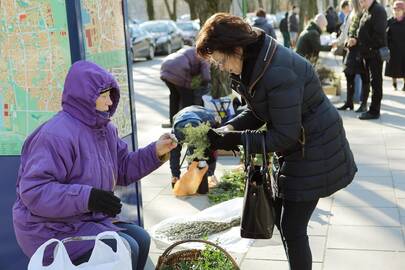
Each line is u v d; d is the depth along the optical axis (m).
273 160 3.30
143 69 20.27
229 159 7.38
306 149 3.06
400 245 4.41
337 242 4.50
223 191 5.92
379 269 4.01
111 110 3.08
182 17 38.41
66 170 2.82
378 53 8.88
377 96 9.05
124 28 4.20
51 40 3.58
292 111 2.89
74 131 2.87
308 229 4.77
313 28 11.43
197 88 7.94
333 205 5.36
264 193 3.15
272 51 2.91
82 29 3.58
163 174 6.76
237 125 3.39
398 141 7.73
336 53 12.07
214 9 9.45
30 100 3.70
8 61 3.68
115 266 2.59
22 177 2.79
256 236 3.20
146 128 9.52
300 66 2.97
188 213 5.41
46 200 2.69
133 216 4.28
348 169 3.17
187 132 3.29
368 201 5.43
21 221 2.88
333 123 3.10
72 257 2.83
